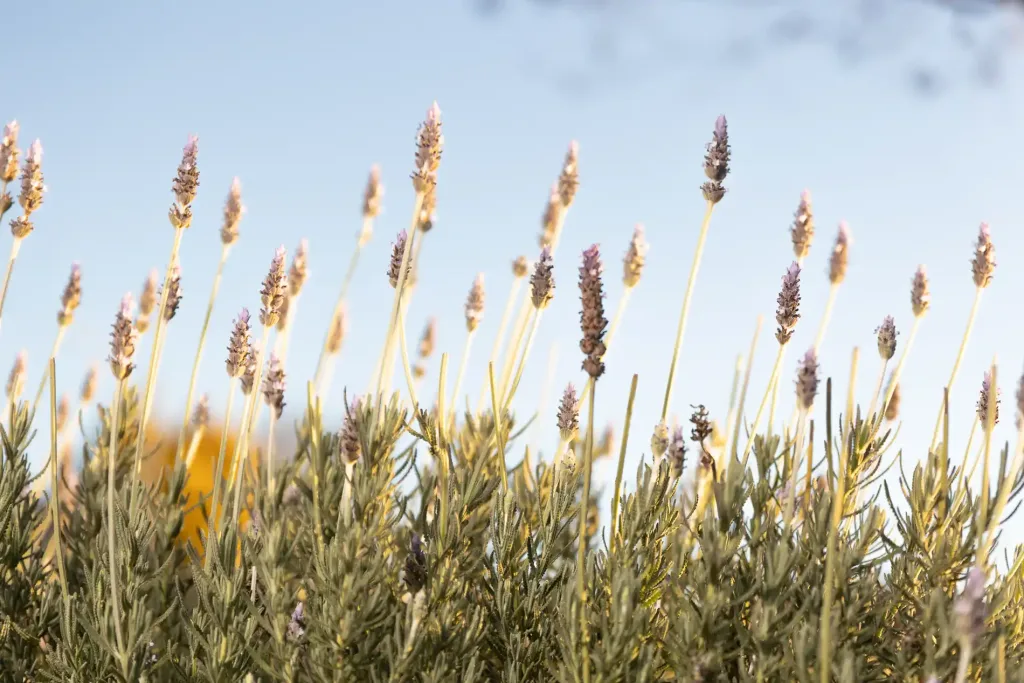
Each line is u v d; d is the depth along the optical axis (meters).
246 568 1.18
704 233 1.18
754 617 1.13
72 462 1.32
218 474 1.19
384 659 1.16
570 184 1.28
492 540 1.18
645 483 1.16
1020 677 1.11
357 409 1.14
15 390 1.27
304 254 1.28
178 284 1.21
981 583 1.07
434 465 1.20
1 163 1.22
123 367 1.16
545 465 1.23
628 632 1.12
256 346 1.23
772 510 1.14
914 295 1.20
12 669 1.18
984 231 1.19
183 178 1.20
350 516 1.14
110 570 1.15
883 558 1.14
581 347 1.11
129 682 1.15
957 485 1.17
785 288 1.18
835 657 1.11
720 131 1.19
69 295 1.25
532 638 1.18
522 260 1.28
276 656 1.14
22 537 1.21
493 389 1.18
